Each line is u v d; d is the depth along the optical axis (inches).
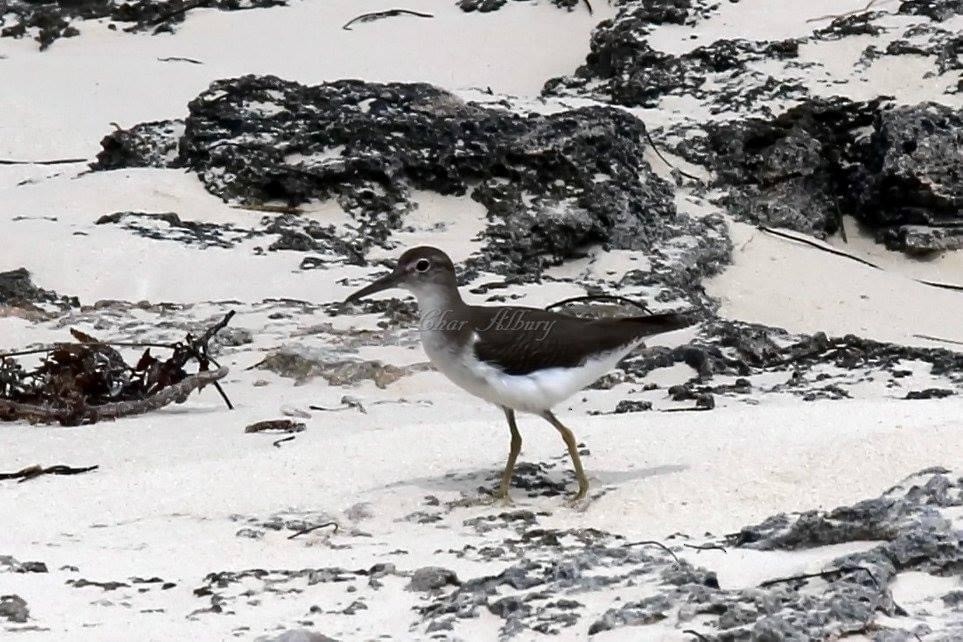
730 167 805.9
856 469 362.0
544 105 794.2
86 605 291.6
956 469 350.9
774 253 763.4
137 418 495.8
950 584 275.9
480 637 268.1
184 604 293.1
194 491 387.5
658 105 847.1
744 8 928.9
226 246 686.5
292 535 346.9
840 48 871.1
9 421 497.0
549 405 373.1
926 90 839.1
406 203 735.7
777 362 561.9
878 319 711.1
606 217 726.5
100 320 600.7
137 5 1083.3
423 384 527.8
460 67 988.6
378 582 301.9
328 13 1081.4
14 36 1059.3
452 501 369.7
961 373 535.5
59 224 704.4
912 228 797.9
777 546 311.3
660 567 292.4
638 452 402.6
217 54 1029.8
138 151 801.6
